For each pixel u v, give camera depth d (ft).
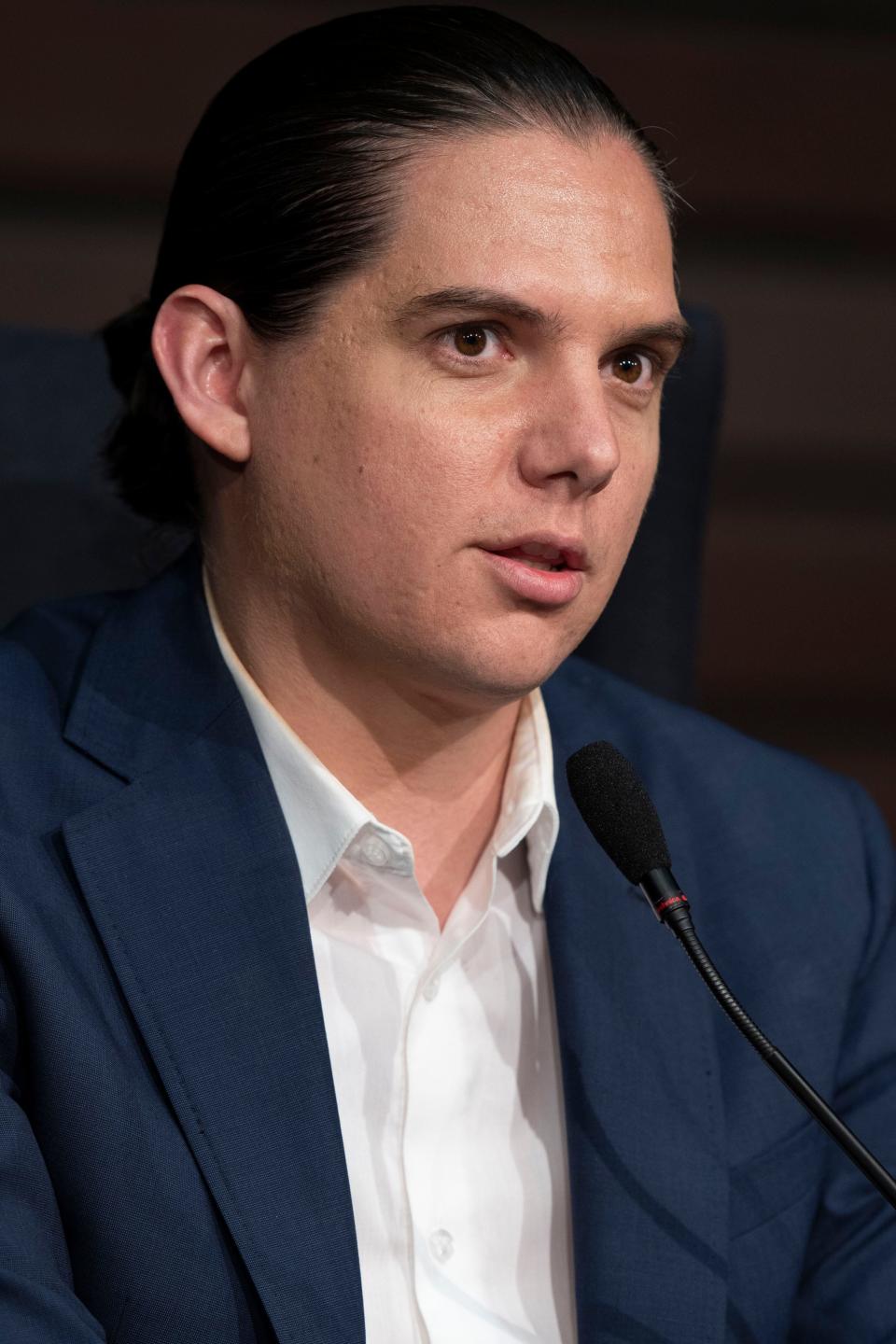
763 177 28.27
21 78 25.00
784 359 28.84
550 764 12.59
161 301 12.62
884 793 29.78
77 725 12.09
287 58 11.64
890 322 29.19
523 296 10.54
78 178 25.46
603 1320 11.33
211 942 11.27
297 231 11.05
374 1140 11.71
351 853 12.00
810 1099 10.38
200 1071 10.84
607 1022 12.30
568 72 11.35
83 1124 10.59
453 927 12.44
